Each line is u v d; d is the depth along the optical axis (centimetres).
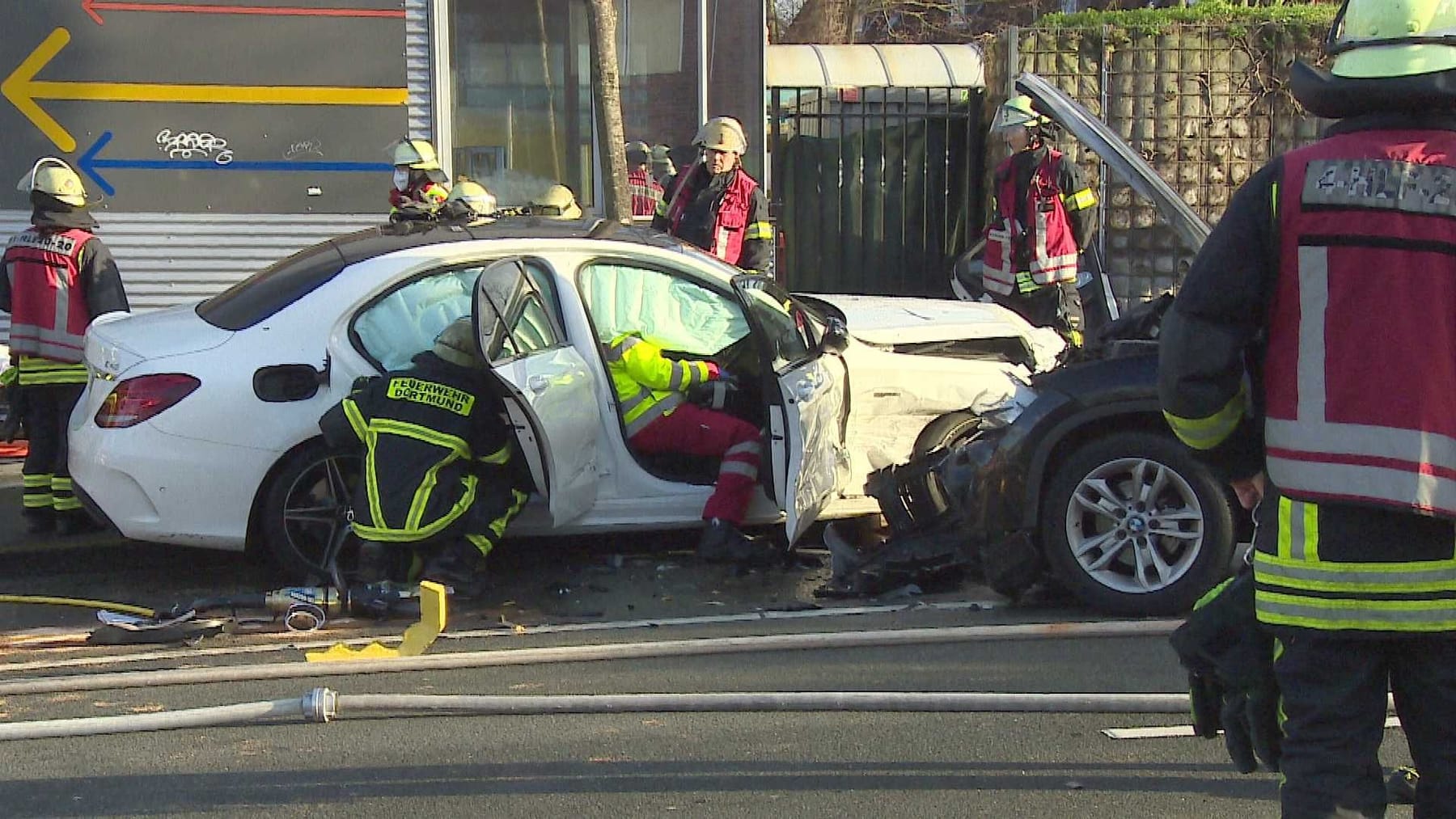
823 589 613
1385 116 262
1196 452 283
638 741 433
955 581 621
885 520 666
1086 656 505
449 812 382
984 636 500
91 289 714
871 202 1284
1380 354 254
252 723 415
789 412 586
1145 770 402
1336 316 258
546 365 592
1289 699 269
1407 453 252
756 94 1070
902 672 491
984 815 373
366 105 998
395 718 459
